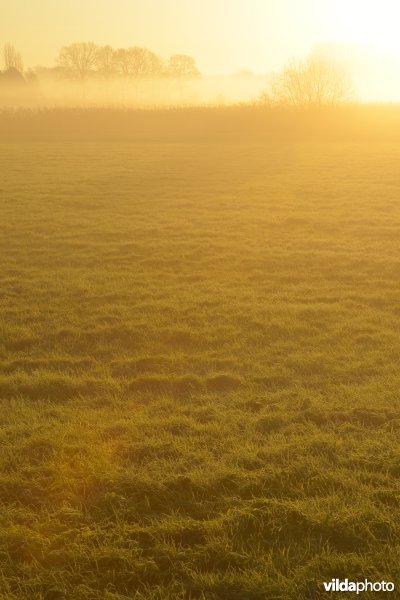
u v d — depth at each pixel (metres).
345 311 9.86
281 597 3.86
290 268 12.73
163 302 10.51
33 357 8.40
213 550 4.30
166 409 6.70
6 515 4.79
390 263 12.75
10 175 27.72
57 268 13.14
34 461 5.66
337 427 6.05
